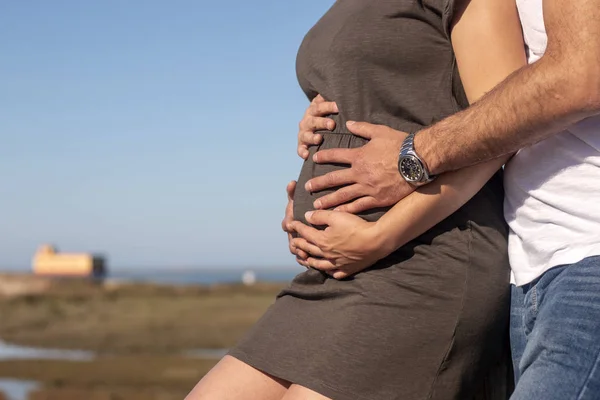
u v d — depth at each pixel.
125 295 40.09
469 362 1.92
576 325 1.53
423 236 1.92
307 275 2.05
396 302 1.90
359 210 1.95
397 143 1.90
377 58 2.03
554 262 1.65
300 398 1.89
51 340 24.55
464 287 1.88
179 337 24.25
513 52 1.86
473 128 1.69
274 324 2.05
